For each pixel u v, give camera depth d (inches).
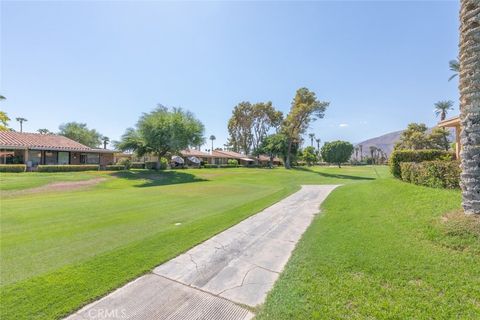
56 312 109.8
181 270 153.8
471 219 169.8
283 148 1827.0
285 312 109.2
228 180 955.3
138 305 117.6
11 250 182.5
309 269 147.0
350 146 1830.7
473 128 175.8
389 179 479.2
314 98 1614.2
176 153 1232.8
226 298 124.1
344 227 225.9
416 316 100.4
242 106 2277.3
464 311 101.3
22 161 956.0
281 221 270.7
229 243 202.4
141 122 1057.5
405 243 170.4
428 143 1561.3
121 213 317.7
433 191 274.4
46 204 386.9
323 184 754.8
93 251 180.7
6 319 104.6
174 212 324.2
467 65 179.3
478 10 173.5
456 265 135.1
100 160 1275.8
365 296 115.6
